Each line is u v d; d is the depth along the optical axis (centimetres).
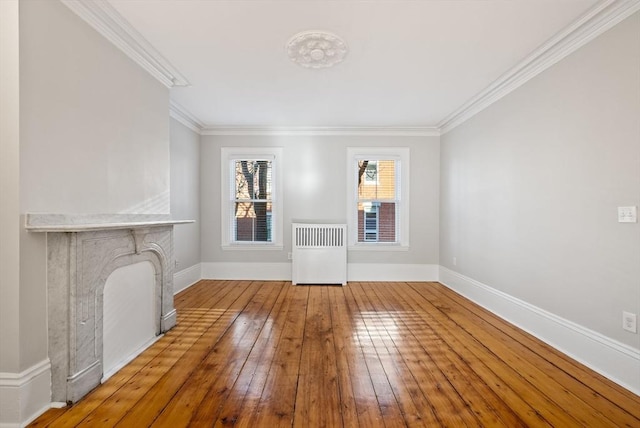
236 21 224
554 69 262
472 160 402
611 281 212
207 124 490
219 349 256
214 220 513
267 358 240
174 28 233
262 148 512
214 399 188
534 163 286
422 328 305
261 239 523
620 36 205
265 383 205
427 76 315
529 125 293
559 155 257
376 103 393
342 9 211
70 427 163
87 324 191
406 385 204
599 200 221
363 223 522
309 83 334
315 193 514
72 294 181
